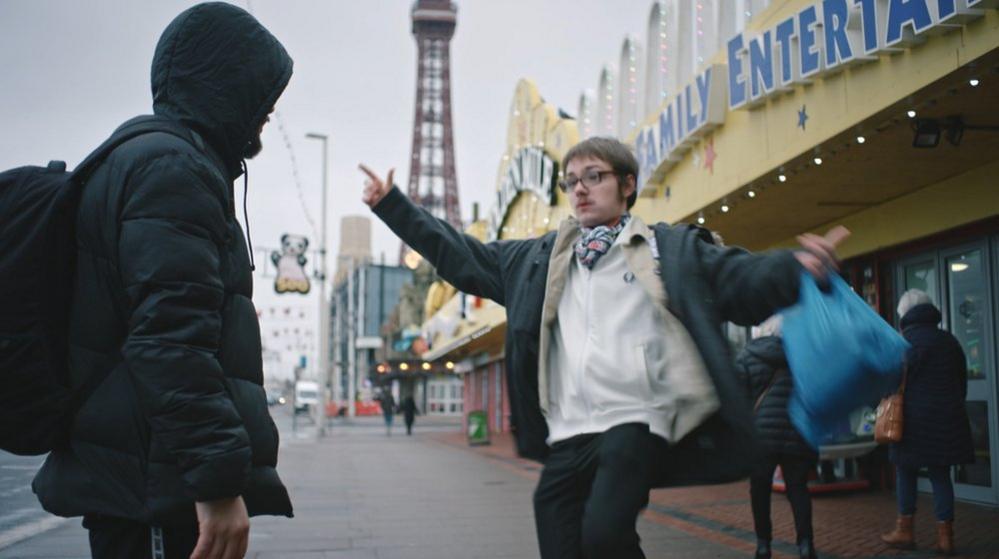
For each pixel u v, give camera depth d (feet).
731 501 32.50
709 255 8.40
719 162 30.99
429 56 393.09
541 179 60.08
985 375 28.91
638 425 8.27
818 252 7.55
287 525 27.96
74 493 6.93
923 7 18.88
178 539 7.50
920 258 32.07
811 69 23.58
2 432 6.89
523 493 38.58
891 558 20.58
